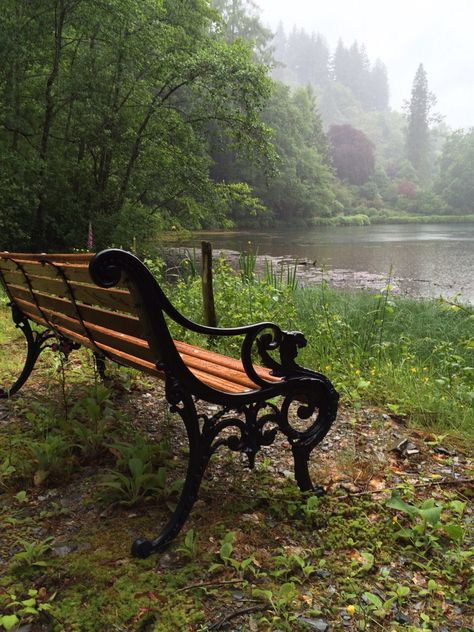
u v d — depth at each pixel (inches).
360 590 68.3
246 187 697.0
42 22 527.5
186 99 677.3
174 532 75.2
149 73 606.5
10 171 494.9
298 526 81.9
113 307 77.9
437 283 541.3
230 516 83.5
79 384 141.6
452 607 66.3
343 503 88.3
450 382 155.9
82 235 575.8
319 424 89.9
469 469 104.1
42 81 578.9
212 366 100.3
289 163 2310.5
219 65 574.9
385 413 132.4
